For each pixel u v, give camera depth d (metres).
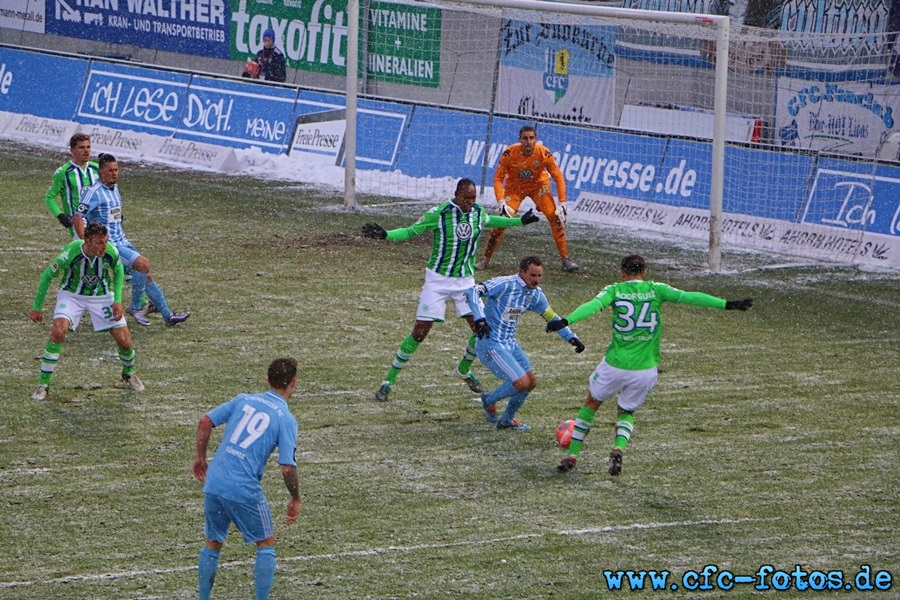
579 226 70.88
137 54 105.12
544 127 75.69
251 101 85.00
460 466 34.25
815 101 77.62
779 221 66.75
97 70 91.12
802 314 52.50
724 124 58.69
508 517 30.73
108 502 30.98
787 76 78.25
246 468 25.27
